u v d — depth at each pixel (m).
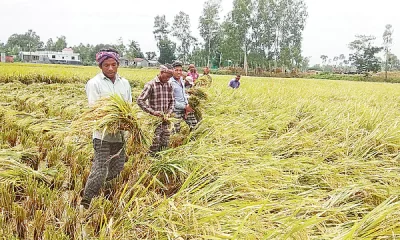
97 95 3.80
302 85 25.69
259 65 82.56
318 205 3.16
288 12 82.25
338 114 8.02
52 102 9.74
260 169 3.88
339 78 67.69
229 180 3.57
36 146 5.52
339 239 2.45
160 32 99.12
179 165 4.27
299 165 4.41
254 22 80.81
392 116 8.14
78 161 4.86
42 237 2.98
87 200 3.71
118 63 3.90
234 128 6.21
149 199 3.49
